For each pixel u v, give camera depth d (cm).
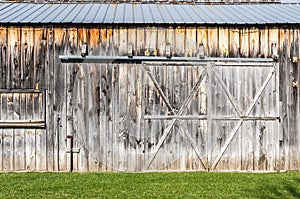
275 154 1141
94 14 1217
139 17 1180
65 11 1250
